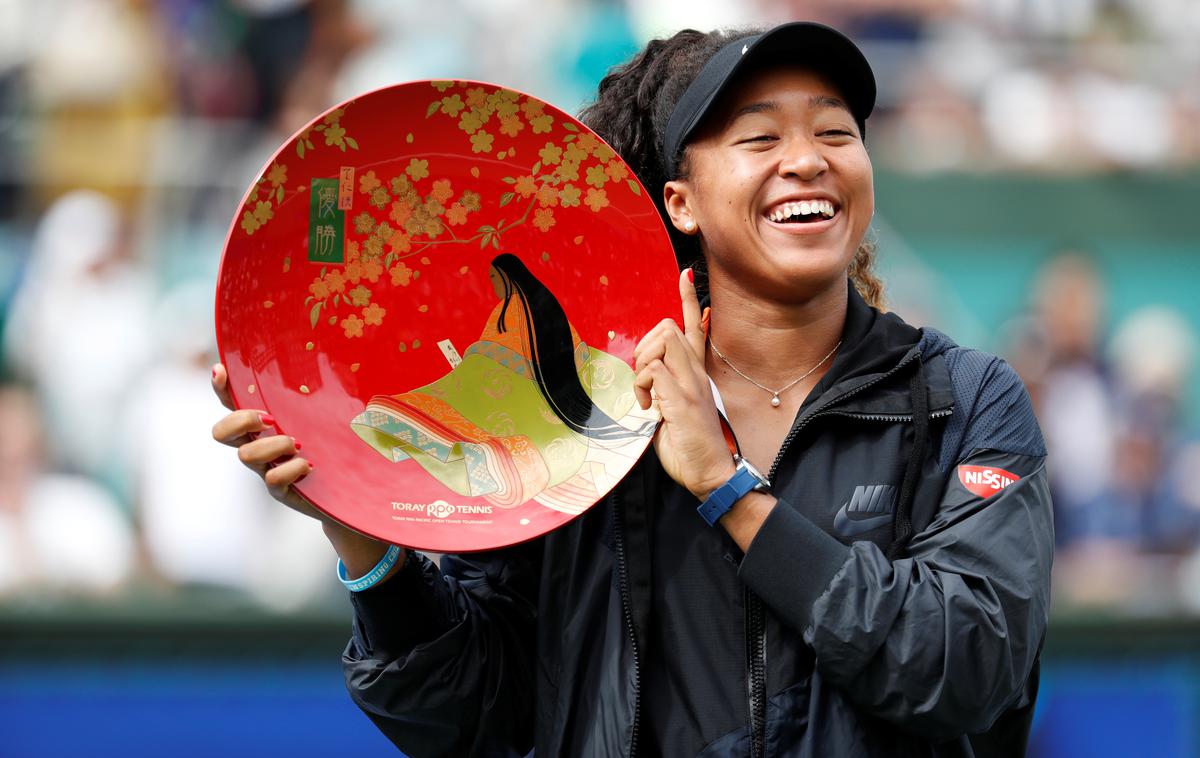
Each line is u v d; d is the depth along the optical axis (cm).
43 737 1830
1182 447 2173
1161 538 2136
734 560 696
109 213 2255
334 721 1834
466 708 734
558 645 722
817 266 705
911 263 2244
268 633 1856
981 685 647
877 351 717
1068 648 1872
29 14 2325
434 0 2402
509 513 709
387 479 709
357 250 726
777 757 672
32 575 2006
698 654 691
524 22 2403
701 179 734
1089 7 2447
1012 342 2220
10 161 2267
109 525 2050
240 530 2025
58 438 2100
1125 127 2372
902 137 2331
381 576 714
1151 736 1847
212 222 2277
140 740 1830
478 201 738
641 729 695
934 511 693
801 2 2445
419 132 722
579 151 730
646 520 708
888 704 654
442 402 733
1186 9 2480
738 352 745
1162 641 1881
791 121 715
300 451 697
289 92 2355
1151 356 2220
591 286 742
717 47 773
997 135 2345
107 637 1859
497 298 745
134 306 2181
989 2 2458
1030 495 690
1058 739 1842
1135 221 2270
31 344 2155
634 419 715
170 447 2073
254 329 702
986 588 659
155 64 2330
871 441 703
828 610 650
